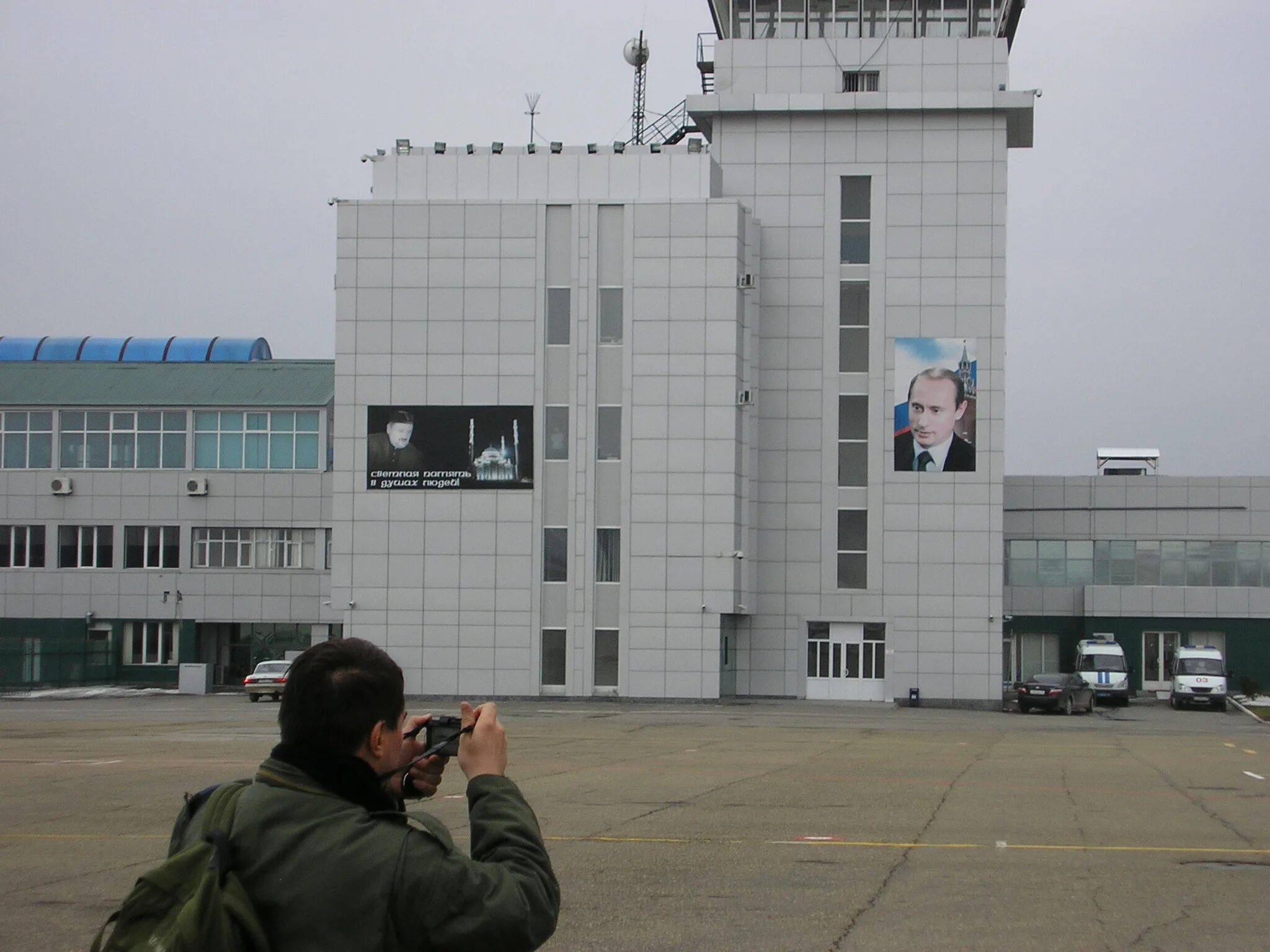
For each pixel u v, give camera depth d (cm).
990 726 3944
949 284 5647
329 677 369
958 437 5603
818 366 5681
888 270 5666
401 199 5500
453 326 5438
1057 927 957
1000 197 5641
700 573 5312
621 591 5331
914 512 5619
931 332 5641
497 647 5359
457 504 5397
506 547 5375
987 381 5612
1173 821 1573
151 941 329
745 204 5725
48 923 952
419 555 5400
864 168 5694
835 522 5653
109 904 1020
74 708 4719
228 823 358
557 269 5441
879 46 5750
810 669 5659
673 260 5388
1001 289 5628
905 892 1087
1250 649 6888
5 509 6662
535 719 4028
